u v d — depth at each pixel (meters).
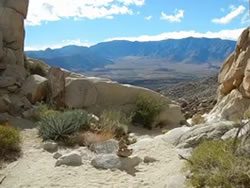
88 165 9.70
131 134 15.05
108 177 8.91
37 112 14.98
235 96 18.11
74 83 17.62
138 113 17.53
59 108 16.64
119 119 15.88
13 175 9.10
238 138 8.84
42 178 8.82
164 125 17.92
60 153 10.59
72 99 17.17
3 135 10.66
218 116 18.16
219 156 7.80
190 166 8.28
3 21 19.02
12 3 19.42
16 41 19.30
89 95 17.61
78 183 8.52
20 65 19.16
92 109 17.41
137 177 8.91
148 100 17.72
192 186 7.46
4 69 17.66
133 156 10.11
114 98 18.30
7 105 15.05
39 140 12.08
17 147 10.84
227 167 7.30
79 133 12.20
